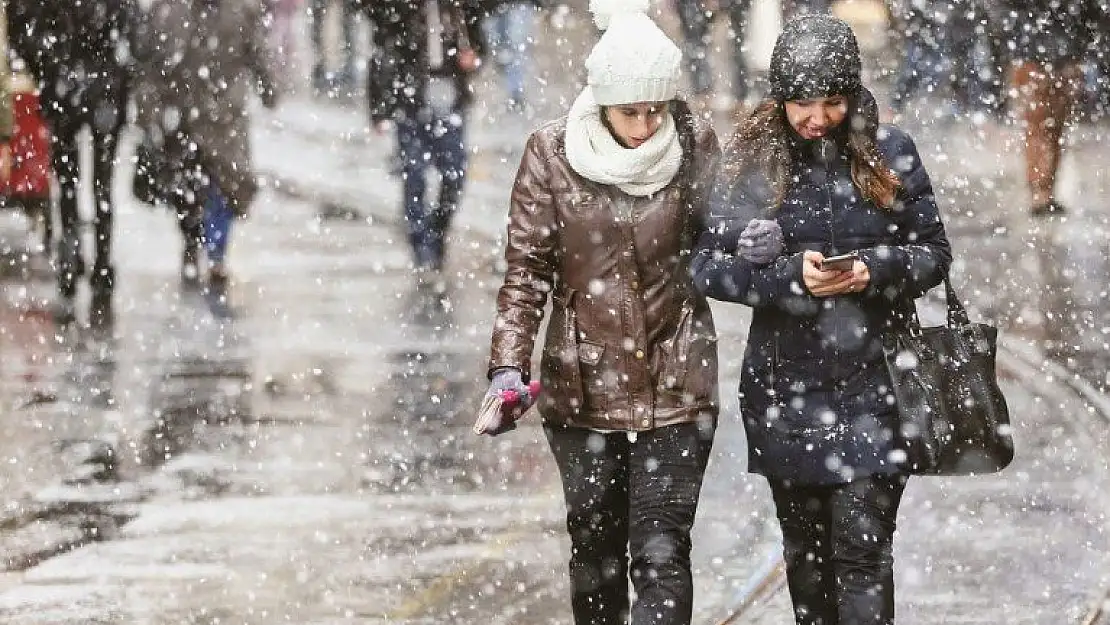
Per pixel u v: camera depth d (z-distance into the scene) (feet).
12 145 142.72
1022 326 98.43
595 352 46.73
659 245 46.47
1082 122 161.27
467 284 120.57
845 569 45.27
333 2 257.14
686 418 46.62
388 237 144.56
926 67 181.57
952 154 168.04
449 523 65.00
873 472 44.96
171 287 121.08
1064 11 136.67
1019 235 128.67
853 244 45.19
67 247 117.91
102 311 112.06
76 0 116.78
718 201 45.68
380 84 123.24
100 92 118.01
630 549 46.65
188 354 98.17
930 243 45.55
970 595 55.57
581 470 47.42
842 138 45.11
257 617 55.21
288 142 208.64
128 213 159.94
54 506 68.23
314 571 59.57
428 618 54.70
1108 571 57.41
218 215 120.37
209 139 119.34
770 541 62.13
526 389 46.47
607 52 45.21
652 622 45.47
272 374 92.48
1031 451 72.38
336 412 83.35
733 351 94.22
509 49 209.56
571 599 49.08
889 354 45.03
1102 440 73.72
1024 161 158.61
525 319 47.26
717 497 67.51
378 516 66.03
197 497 69.21
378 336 102.78
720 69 203.51
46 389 89.30
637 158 45.55
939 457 44.52
